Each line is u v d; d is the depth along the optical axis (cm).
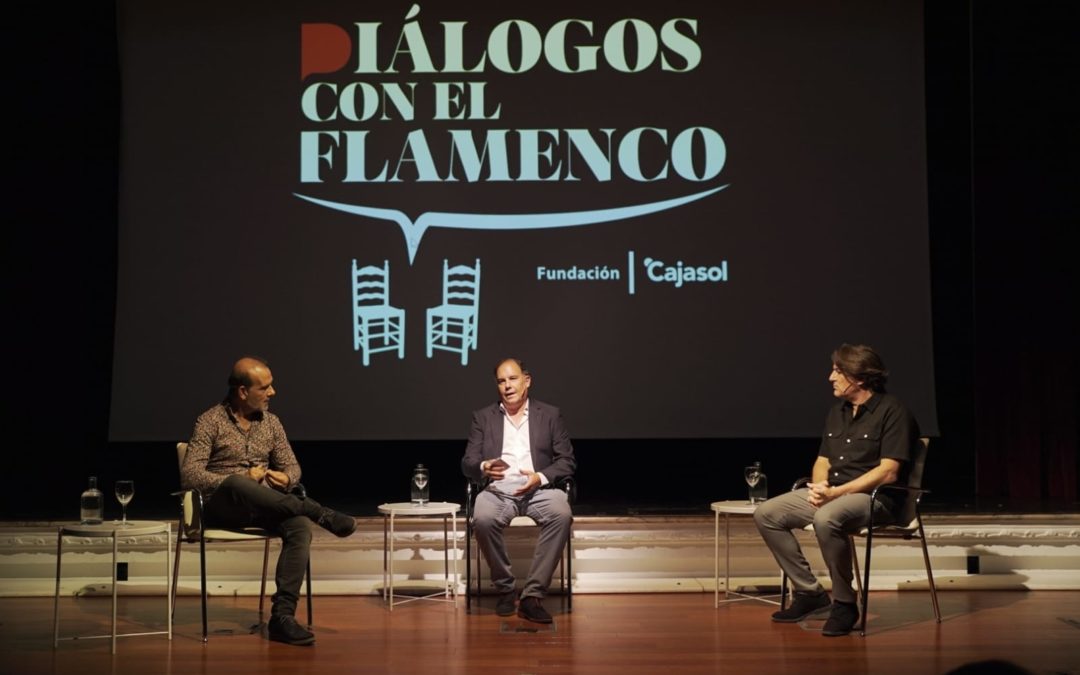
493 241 574
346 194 573
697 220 576
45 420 585
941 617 433
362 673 352
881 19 580
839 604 408
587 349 571
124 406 562
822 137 578
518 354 571
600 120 580
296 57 577
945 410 617
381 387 568
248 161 572
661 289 574
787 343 572
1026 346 572
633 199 576
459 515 501
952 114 616
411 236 573
